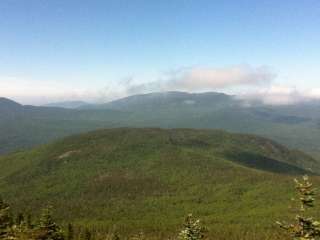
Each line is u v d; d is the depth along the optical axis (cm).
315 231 2650
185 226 4181
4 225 4741
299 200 2711
